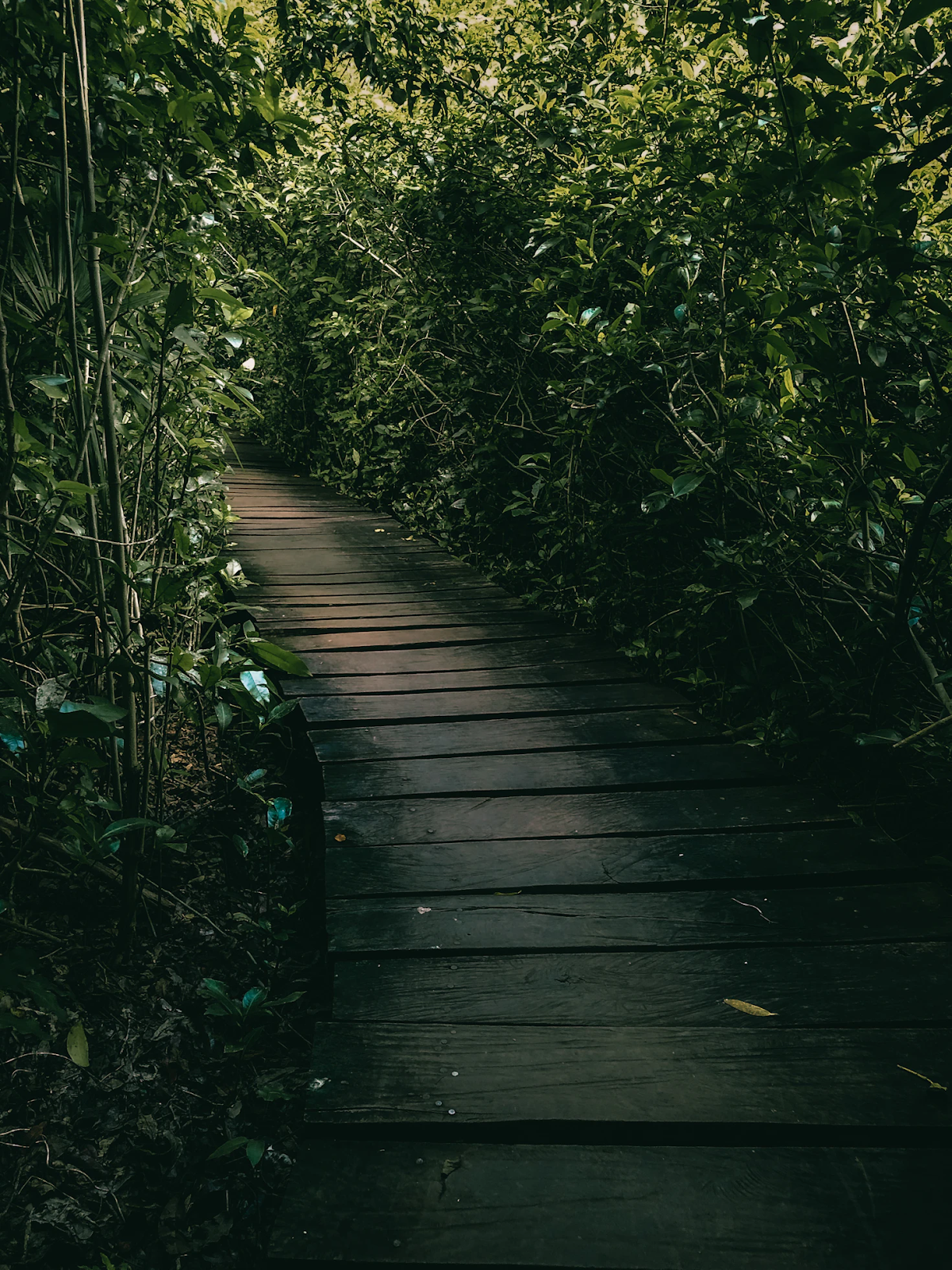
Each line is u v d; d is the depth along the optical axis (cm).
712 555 299
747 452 306
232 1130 172
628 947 194
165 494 256
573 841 237
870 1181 137
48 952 207
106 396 187
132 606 224
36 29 175
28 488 179
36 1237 150
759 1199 134
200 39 213
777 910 206
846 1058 160
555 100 461
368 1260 125
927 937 195
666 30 385
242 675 239
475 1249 126
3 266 182
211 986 190
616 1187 136
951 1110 148
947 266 223
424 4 487
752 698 332
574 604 436
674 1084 155
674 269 343
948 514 262
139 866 216
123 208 222
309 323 787
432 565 534
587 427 386
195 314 225
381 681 352
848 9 279
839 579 296
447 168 507
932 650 285
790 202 229
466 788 267
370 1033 169
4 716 177
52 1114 174
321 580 492
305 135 234
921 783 288
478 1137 148
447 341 591
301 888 247
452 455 608
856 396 256
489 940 197
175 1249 149
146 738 211
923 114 198
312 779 293
